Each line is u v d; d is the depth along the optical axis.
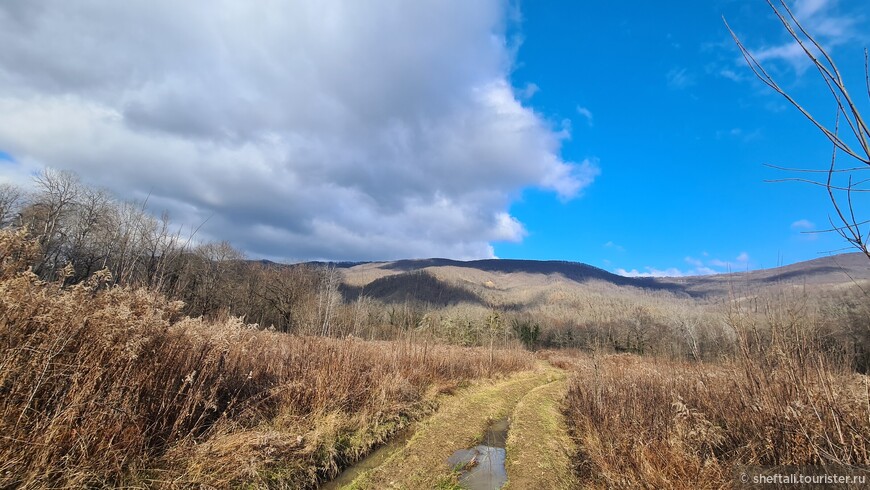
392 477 6.97
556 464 7.71
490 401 13.42
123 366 5.27
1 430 4.08
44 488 4.01
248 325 8.06
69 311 4.93
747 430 5.45
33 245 5.30
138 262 6.92
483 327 42.28
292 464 6.42
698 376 7.42
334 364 9.74
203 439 5.93
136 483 4.71
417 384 12.73
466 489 6.75
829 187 1.81
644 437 6.53
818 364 4.89
